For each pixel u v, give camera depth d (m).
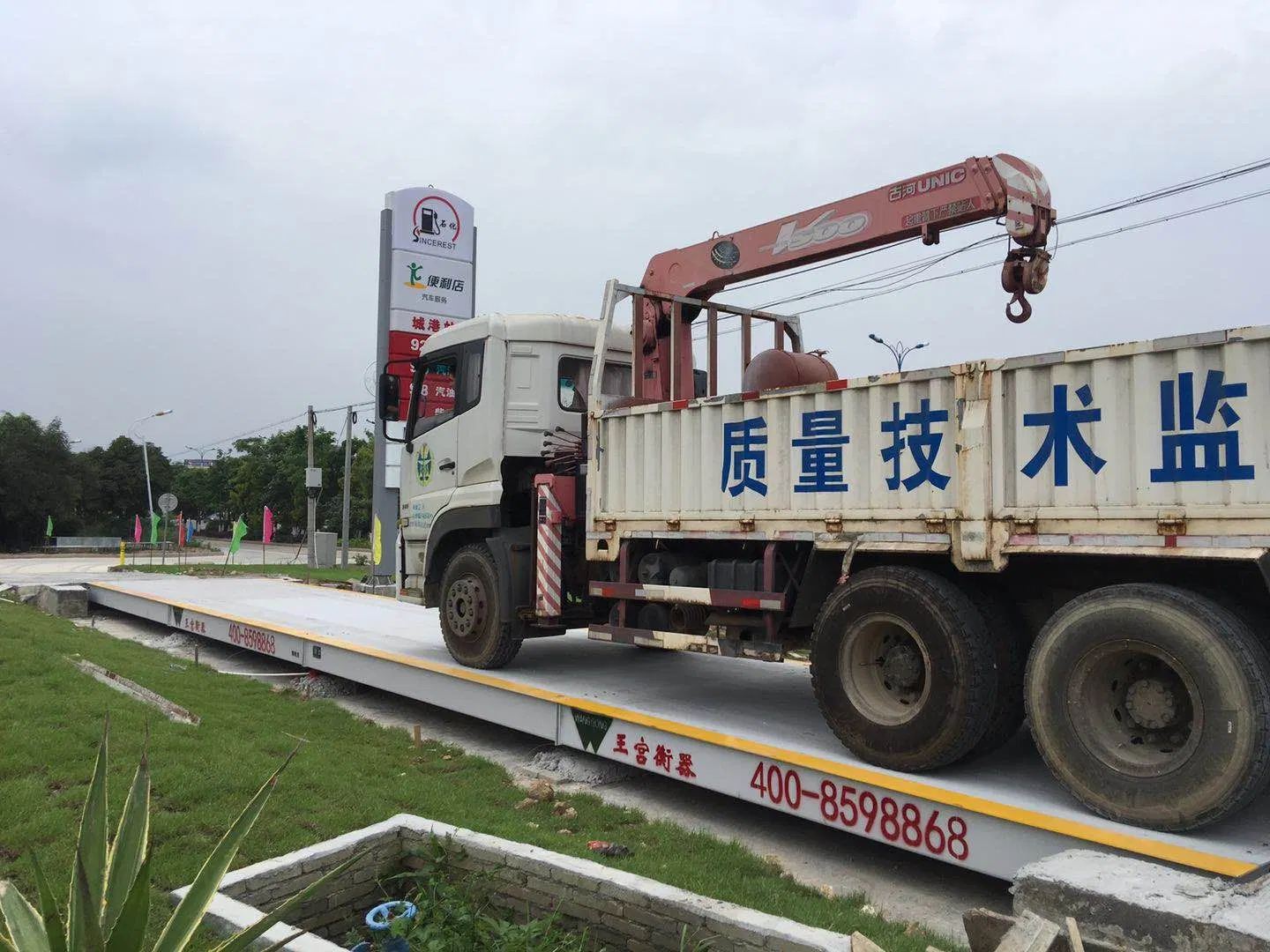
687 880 4.09
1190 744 3.52
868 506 4.78
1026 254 5.02
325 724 6.96
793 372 5.71
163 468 70.12
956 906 4.16
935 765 4.36
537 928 2.81
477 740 7.00
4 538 49.56
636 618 6.31
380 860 3.36
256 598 12.41
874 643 4.73
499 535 7.17
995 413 4.25
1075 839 3.68
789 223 6.03
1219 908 2.60
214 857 2.16
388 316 18.00
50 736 5.41
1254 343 3.51
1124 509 3.83
